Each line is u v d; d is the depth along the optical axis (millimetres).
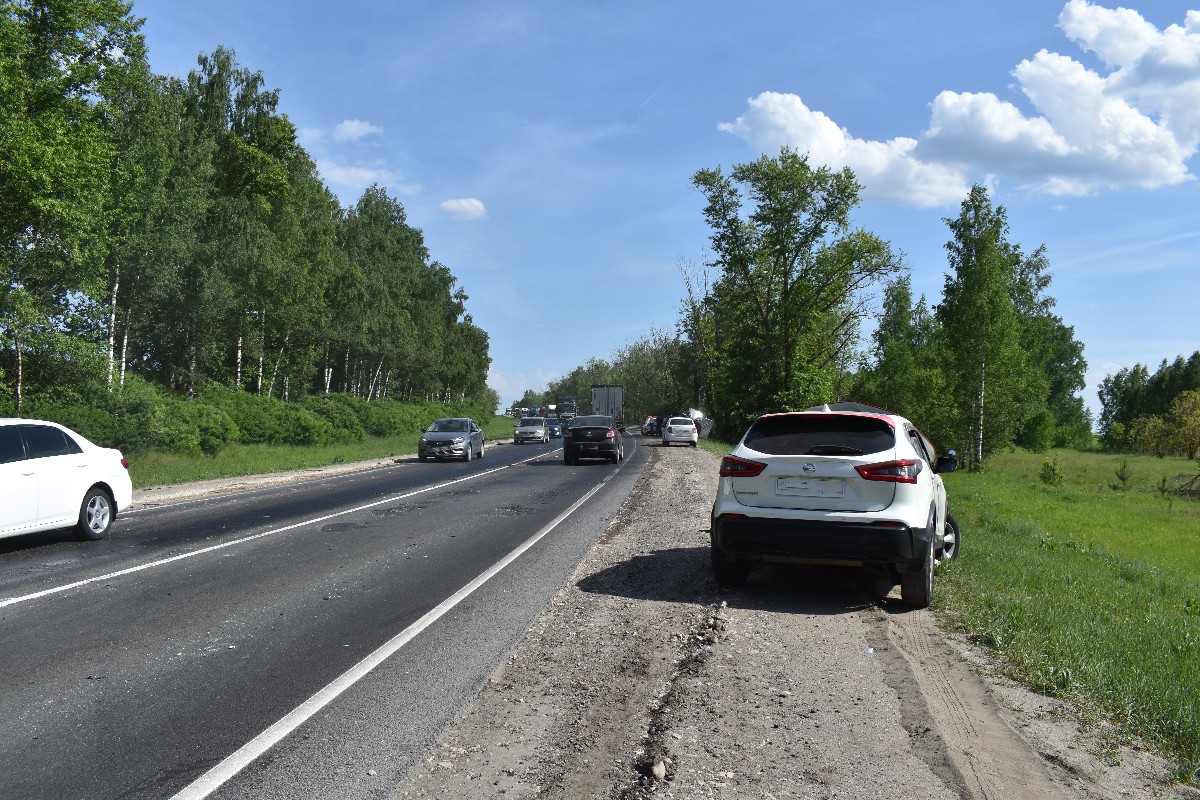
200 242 40312
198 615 6539
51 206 22062
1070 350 89438
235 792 3398
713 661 5254
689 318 62938
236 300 42156
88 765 3670
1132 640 6316
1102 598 8781
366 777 3549
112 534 11164
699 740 3941
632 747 3887
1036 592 8273
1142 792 3473
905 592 6910
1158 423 69812
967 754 3811
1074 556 13234
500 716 4305
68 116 25484
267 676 4980
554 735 4039
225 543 10289
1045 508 23812
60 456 10234
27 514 9594
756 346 48219
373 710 4395
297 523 12281
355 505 14844
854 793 3383
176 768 3639
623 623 6297
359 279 59781
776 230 44062
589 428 27906
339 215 67875
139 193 32469
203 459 27734
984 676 5074
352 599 7141
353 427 49375
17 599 7105
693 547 9977
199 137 45531
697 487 18188
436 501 15570
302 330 52125
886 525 6605
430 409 81875
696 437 46969
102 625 6211
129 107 32875
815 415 7293
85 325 27891
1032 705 4551
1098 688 4762
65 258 24844
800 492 6941
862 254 43750
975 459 44031
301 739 3980
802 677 4949
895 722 4199
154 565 8758
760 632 6043
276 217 48531
